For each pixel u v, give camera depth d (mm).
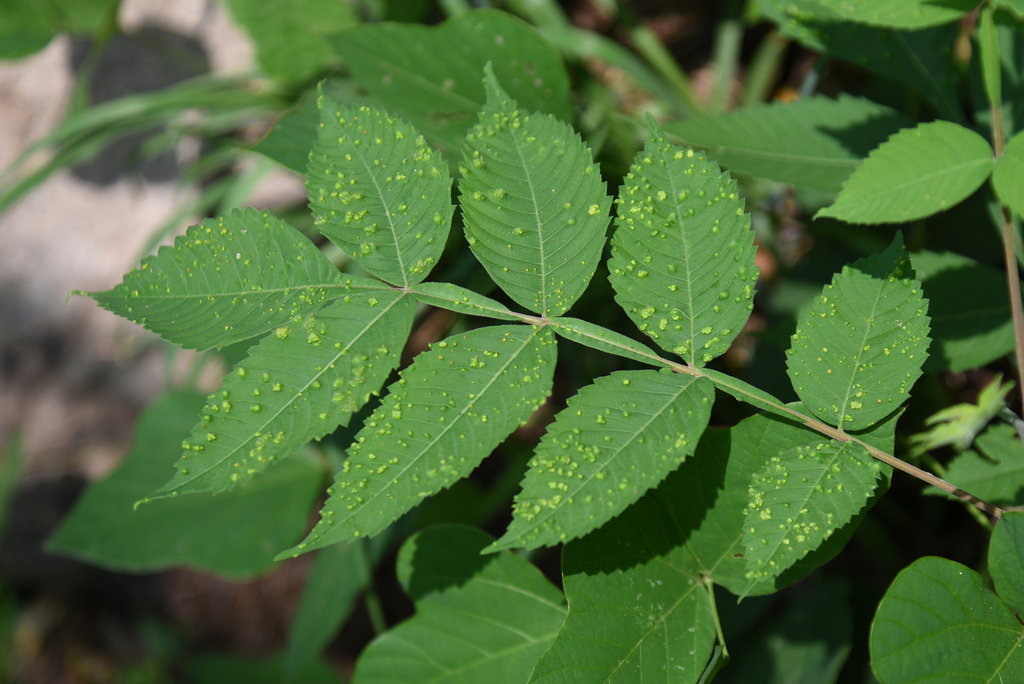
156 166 1266
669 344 679
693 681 678
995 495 709
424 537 738
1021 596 659
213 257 684
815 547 660
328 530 655
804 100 769
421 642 737
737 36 1071
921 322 674
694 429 665
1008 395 834
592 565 685
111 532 930
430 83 810
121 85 1253
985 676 653
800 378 680
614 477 659
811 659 774
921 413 837
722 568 692
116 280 1347
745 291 676
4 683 1705
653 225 678
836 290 680
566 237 684
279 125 768
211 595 1638
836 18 769
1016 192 671
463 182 685
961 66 858
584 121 940
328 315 681
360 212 688
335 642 1382
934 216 855
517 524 654
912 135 675
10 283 1396
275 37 962
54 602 1804
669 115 1113
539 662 673
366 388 671
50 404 1469
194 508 951
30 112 1295
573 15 1223
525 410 668
